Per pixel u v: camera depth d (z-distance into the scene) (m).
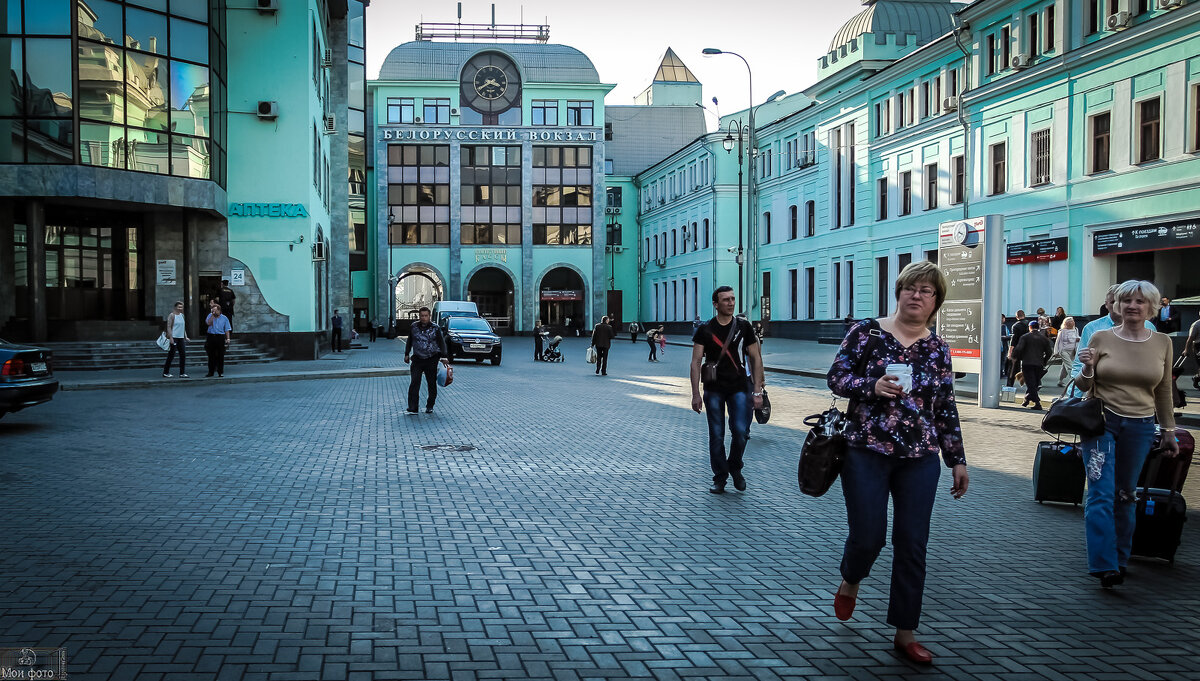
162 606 4.87
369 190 68.75
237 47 29.67
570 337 66.44
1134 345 5.74
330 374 22.53
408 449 11.01
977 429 14.09
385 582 5.40
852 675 4.11
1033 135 30.80
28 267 24.30
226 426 12.86
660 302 72.75
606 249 78.56
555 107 69.12
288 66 29.91
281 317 29.84
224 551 6.06
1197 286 25.66
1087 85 28.27
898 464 4.33
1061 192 29.39
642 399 18.39
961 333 18.20
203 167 26.45
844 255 45.28
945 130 36.19
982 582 5.72
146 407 15.20
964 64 34.56
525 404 17.00
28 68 23.53
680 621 4.80
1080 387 5.94
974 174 33.97
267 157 29.80
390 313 66.69
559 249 68.88
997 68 32.47
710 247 60.66
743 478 8.95
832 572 5.84
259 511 7.36
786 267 52.97
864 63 42.38
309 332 30.11
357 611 4.84
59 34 23.61
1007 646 4.55
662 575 5.69
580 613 4.89
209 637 4.39
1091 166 28.28
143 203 25.20
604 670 4.10
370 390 19.44
